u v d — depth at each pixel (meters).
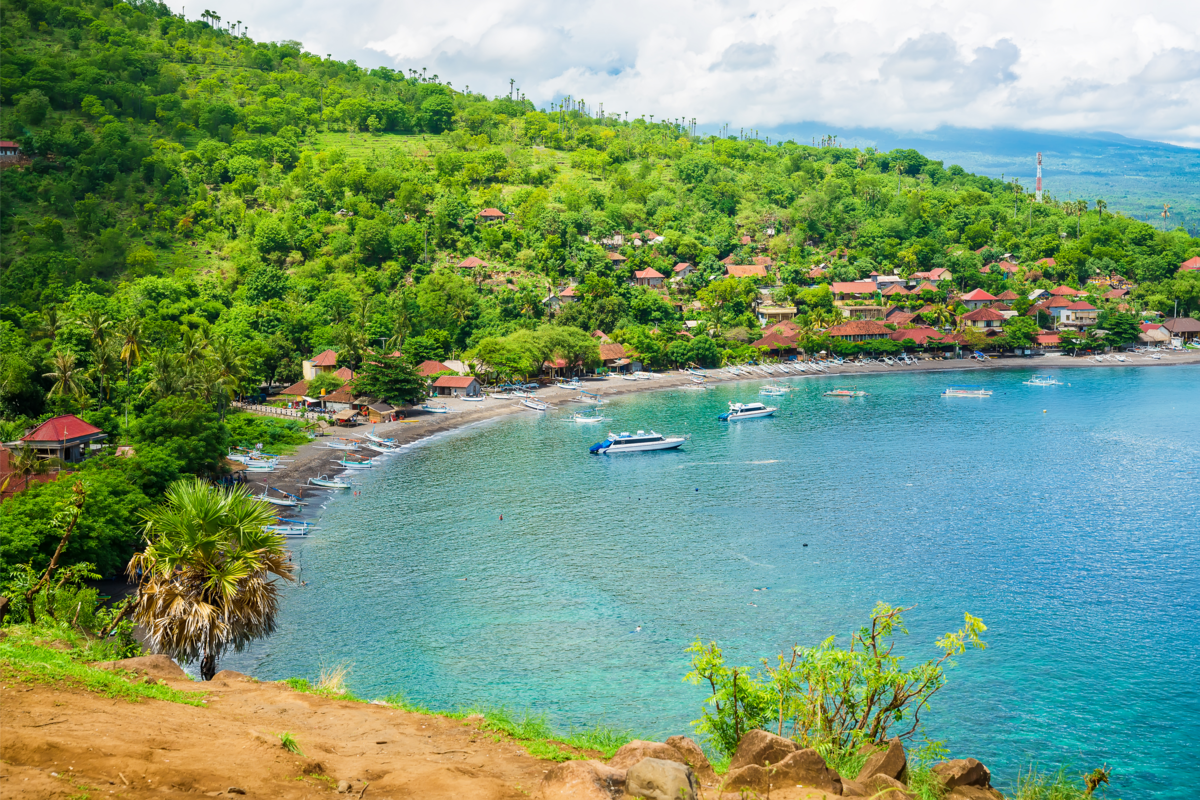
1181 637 63.50
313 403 174.38
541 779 15.77
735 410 167.25
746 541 88.56
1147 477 113.69
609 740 24.09
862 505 102.12
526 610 70.56
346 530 94.62
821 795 17.33
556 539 90.50
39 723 15.30
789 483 114.31
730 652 61.69
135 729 15.82
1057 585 74.38
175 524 37.38
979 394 189.75
